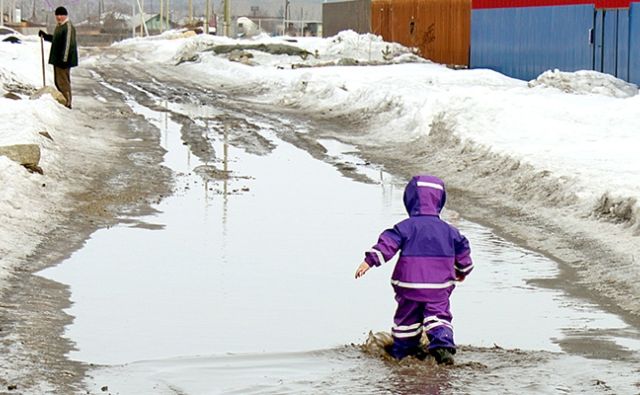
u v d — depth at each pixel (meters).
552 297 13.53
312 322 12.22
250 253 16.11
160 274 14.57
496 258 15.95
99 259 15.35
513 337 11.59
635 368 10.04
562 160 22.78
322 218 19.19
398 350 10.39
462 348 10.93
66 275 14.27
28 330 11.41
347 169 25.61
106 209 19.31
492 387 9.27
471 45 57.06
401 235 10.21
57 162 23.25
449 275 10.20
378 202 21.08
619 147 24.72
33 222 17.36
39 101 31.12
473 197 21.75
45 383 9.48
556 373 9.80
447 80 47.50
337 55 70.19
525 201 20.69
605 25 44.38
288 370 10.02
